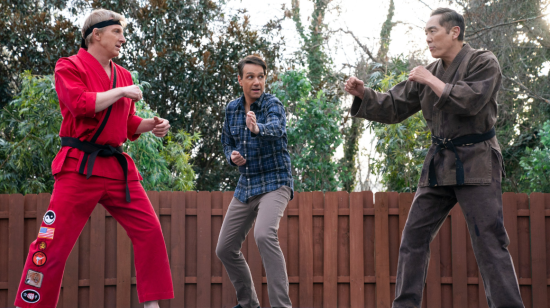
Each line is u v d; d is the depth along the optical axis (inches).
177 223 172.6
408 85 119.8
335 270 171.6
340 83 417.1
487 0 351.6
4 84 361.7
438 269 167.6
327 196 174.7
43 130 251.6
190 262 173.5
